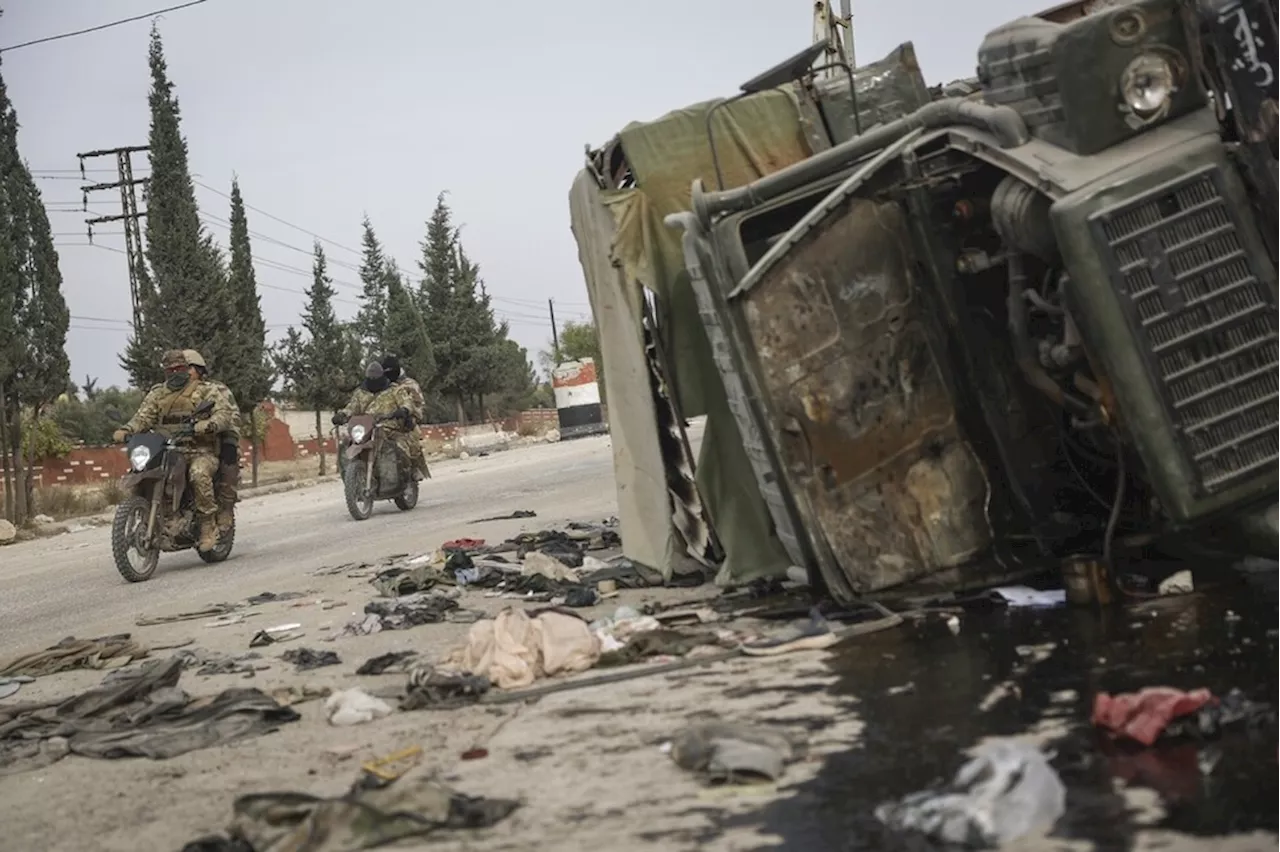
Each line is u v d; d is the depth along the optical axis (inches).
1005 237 224.7
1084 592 220.4
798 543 256.2
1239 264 201.9
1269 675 165.0
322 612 342.3
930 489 245.6
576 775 162.7
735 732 163.5
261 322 1558.8
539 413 2913.4
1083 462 251.0
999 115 218.5
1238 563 229.6
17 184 1167.0
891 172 240.5
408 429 706.8
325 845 143.3
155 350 1309.1
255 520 789.9
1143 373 198.4
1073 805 130.6
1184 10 205.9
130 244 2100.1
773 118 315.3
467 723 198.1
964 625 218.5
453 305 2465.6
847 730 166.7
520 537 434.6
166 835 160.7
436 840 143.9
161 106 1337.4
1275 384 202.4
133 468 490.6
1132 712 148.9
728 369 258.1
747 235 254.2
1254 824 121.0
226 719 216.8
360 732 201.0
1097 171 202.8
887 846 126.2
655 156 310.0
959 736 157.3
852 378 242.1
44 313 1137.4
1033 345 231.6
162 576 499.5
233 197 1582.2
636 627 252.8
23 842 165.0
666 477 317.1
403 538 532.7
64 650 307.1
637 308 308.0
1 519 989.2
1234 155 203.6
